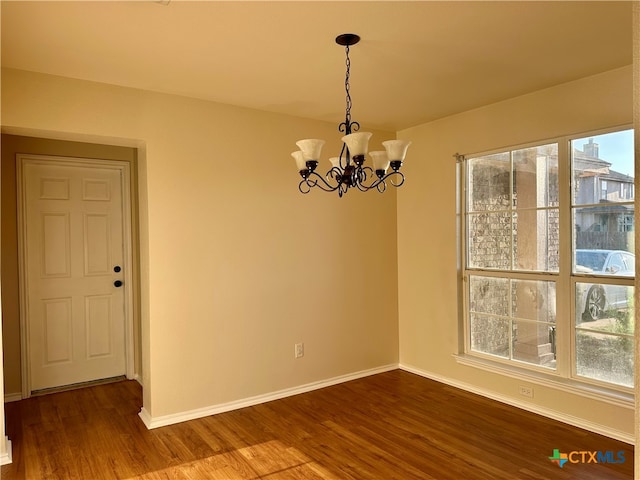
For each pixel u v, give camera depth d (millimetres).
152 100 3260
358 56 2664
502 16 2201
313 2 2035
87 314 4246
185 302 3414
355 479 2557
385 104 3656
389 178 4602
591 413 3105
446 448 2912
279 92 3309
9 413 3576
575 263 3248
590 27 2334
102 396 3947
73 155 4105
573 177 3248
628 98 2900
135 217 4387
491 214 3805
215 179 3535
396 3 2059
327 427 3260
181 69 2836
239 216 3654
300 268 3986
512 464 2699
